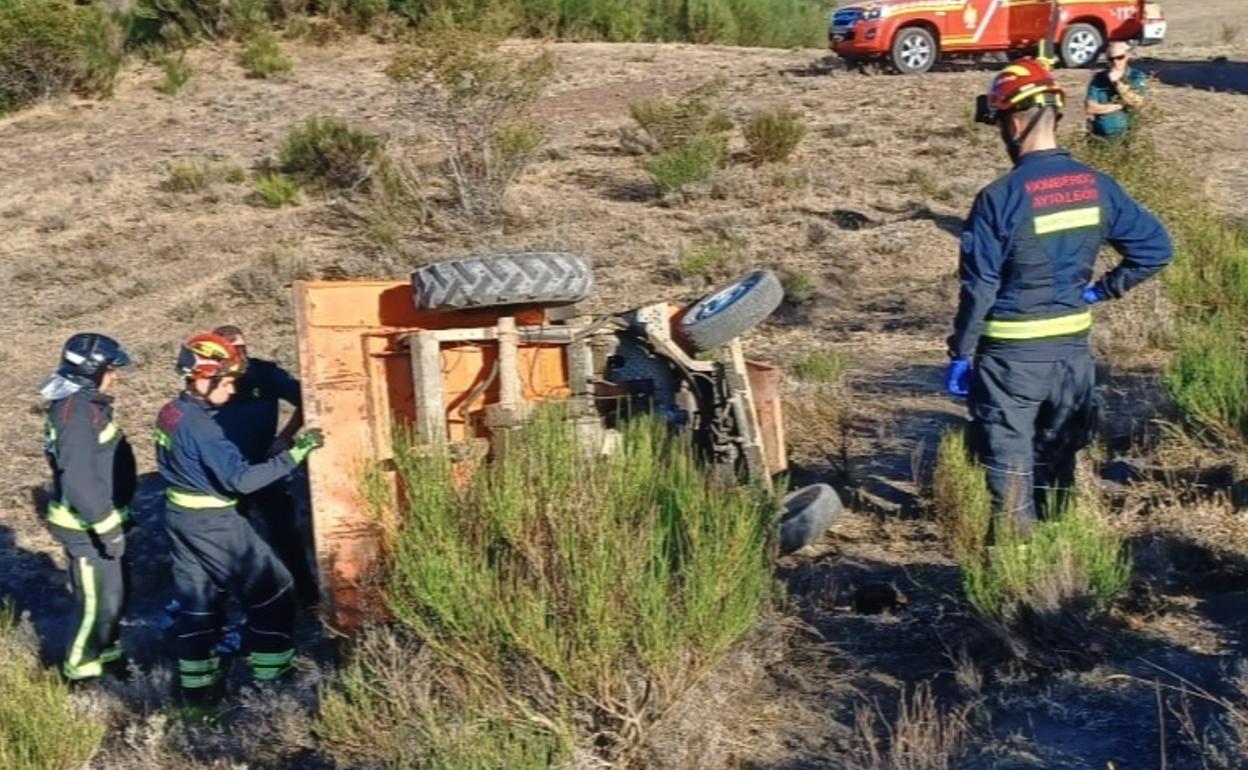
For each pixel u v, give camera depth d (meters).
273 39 28.98
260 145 21.98
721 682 5.44
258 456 7.02
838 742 5.31
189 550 6.60
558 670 5.01
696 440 7.27
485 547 5.20
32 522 9.49
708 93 20.84
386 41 29.69
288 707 5.98
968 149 18.58
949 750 5.04
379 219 16.61
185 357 6.59
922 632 6.18
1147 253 5.95
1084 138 13.29
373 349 6.99
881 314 12.49
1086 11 24.58
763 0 34.12
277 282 15.05
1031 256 5.86
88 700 6.51
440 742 4.91
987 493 6.21
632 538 5.11
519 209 16.95
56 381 6.85
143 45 29.09
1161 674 5.50
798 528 6.82
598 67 26.78
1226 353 7.73
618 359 7.41
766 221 15.96
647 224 16.27
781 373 10.28
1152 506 7.11
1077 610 5.66
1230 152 17.88
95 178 20.59
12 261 17.12
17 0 25.75
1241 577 6.34
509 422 6.82
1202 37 38.88
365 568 6.45
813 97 22.58
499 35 18.92
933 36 24.17
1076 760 4.99
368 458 6.54
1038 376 6.00
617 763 5.16
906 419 9.32
